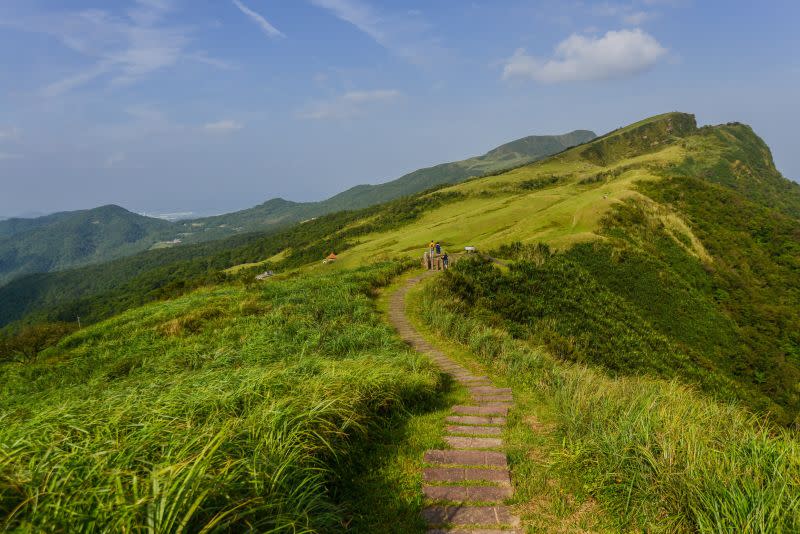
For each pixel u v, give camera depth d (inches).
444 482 183.3
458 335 515.5
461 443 223.0
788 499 131.3
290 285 881.5
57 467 119.2
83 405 209.3
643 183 2753.4
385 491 175.6
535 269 1083.9
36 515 101.6
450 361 432.8
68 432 155.6
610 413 225.3
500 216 3646.7
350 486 178.2
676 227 2193.7
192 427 165.8
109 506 104.0
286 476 140.0
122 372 491.8
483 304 733.3
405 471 192.4
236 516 111.0
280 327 543.5
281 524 120.7
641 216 2178.9
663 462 158.4
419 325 586.9
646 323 1181.7
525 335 618.8
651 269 1710.1
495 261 1237.1
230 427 163.3
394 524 154.7
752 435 175.9
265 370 280.4
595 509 163.0
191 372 410.9
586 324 847.7
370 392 256.1
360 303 649.6
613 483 165.2
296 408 195.8
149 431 152.9
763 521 123.6
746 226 2370.8
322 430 189.9
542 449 214.5
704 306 1610.5
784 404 1222.9
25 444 141.3
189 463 127.4
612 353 762.8
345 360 354.9
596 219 2097.7
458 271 858.8
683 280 1733.5
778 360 1384.1
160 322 721.0
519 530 152.7
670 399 267.1
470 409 277.9
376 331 498.6
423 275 998.4
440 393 317.1
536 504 167.8
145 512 105.9
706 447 166.6
